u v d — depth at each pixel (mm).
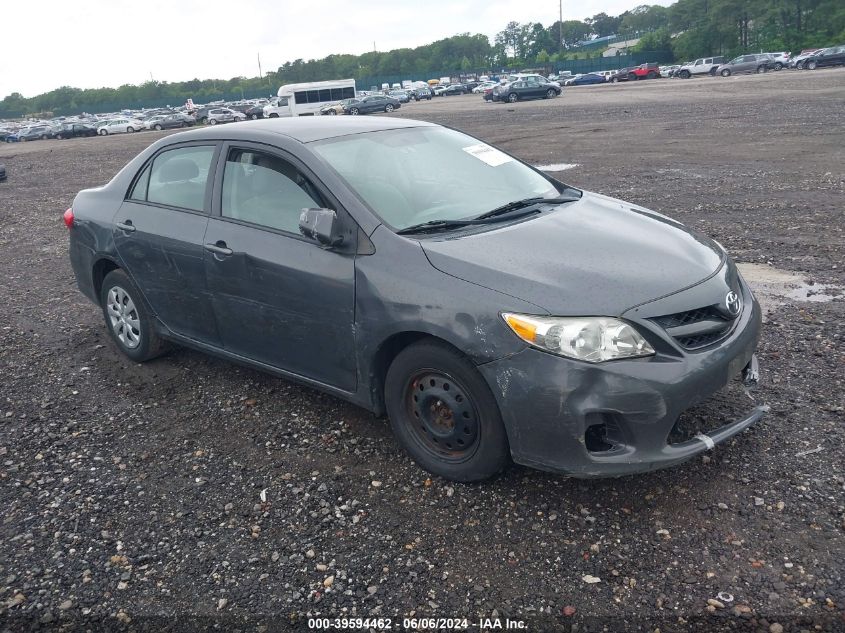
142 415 4605
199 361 5402
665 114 25578
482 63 165375
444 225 3760
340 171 3941
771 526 3111
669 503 3320
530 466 3256
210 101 145625
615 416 3090
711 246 3885
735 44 92500
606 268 3326
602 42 173625
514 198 4242
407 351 3539
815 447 3656
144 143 37312
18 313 6949
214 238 4340
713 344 3299
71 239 5590
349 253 3699
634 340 3078
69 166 26266
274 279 4012
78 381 5191
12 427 4523
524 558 3053
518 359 3121
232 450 4098
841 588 2746
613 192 11273
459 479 3547
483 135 23578
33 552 3293
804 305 5727
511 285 3223
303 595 2930
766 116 21406
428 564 3061
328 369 3967
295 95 55156
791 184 10820
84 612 2912
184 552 3238
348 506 3492
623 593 2820
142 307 5137
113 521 3496
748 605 2711
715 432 3352
